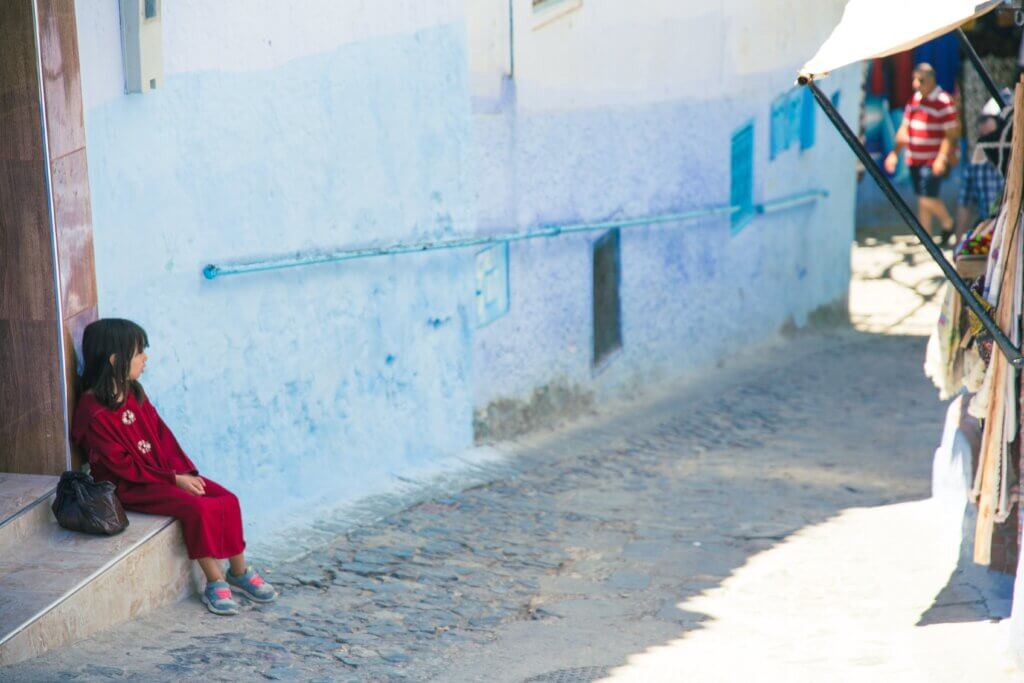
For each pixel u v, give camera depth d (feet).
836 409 35.99
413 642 17.60
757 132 41.22
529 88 29.71
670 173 36.47
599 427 32.48
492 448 29.07
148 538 17.21
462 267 27.68
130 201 18.94
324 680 15.58
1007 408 16.97
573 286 32.40
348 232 24.02
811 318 46.78
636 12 33.88
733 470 29.17
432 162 26.37
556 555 22.43
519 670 16.52
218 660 15.84
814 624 18.52
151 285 19.49
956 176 62.64
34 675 14.28
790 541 23.43
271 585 19.29
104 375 17.71
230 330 21.25
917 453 31.17
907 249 58.23
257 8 21.17
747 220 41.27
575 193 32.09
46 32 16.84
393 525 23.38
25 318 17.48
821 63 16.56
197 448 20.67
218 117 20.57
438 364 27.20
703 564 22.08
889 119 62.90
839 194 48.24
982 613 18.33
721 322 40.34
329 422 23.93
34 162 16.99
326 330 23.63
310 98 22.65
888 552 22.36
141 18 18.42
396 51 24.88
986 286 17.58
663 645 17.69
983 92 61.46
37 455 17.90
